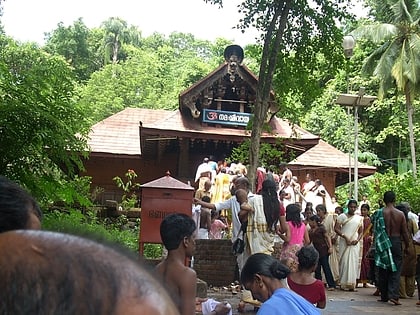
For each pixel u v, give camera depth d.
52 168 6.83
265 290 3.77
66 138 6.55
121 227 13.80
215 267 10.92
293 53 14.02
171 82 45.81
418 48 31.20
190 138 20.12
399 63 31.61
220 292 10.00
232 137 19.89
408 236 9.64
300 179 24.41
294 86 13.06
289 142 19.81
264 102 12.24
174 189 7.31
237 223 7.77
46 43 50.56
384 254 9.59
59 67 6.78
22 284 0.51
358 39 34.72
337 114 36.91
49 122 6.22
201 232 11.71
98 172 23.17
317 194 17.20
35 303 0.50
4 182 1.90
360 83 36.88
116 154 22.70
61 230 0.65
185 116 20.75
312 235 11.74
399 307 9.18
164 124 20.14
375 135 39.00
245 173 15.23
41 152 6.30
